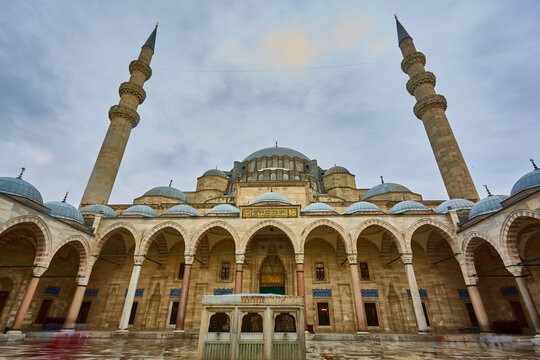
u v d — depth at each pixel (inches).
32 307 937.5
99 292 1099.3
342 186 1641.2
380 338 753.6
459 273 1068.5
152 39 1893.5
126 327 832.3
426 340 743.7
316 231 1085.8
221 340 352.8
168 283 1091.9
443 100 1481.3
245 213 968.9
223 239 1135.6
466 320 997.8
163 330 985.5
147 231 959.6
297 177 1594.5
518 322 898.7
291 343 350.3
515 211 700.0
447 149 1348.4
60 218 889.5
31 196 781.3
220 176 1772.9
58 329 982.4
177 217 975.6
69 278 1093.1
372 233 1098.7
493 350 544.1
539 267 829.2
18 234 856.9
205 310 369.4
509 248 716.7
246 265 1083.3
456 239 904.3
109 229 975.6
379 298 1032.2
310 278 1070.4
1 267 828.6
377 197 1390.3
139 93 1638.8
